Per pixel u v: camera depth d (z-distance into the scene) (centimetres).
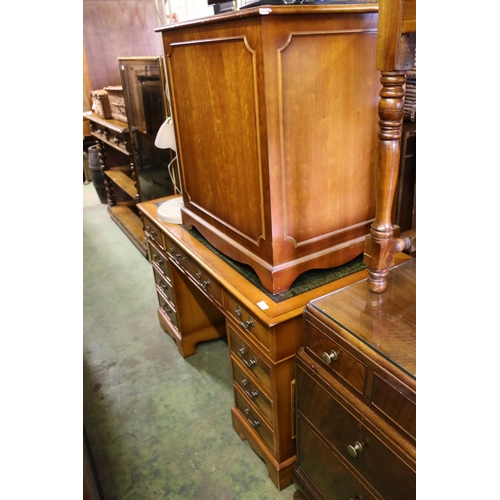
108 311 254
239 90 103
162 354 212
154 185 277
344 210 119
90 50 366
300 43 94
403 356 80
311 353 103
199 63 117
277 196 105
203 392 185
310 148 105
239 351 137
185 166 150
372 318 92
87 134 454
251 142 105
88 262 318
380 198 90
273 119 97
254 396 136
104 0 346
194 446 158
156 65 221
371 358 82
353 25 100
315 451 113
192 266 155
